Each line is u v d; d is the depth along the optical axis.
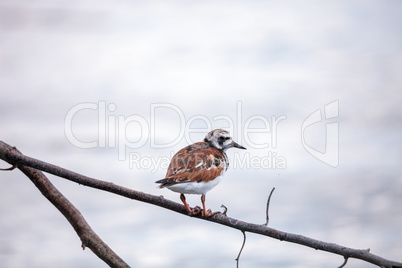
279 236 6.76
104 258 7.12
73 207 7.33
